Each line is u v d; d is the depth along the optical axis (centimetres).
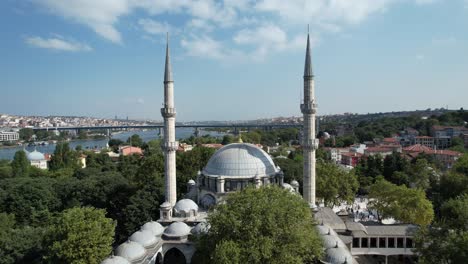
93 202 11181
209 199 9325
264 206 6106
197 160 13262
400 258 8812
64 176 16150
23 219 10994
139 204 9612
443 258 6141
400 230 8525
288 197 6681
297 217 6238
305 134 9500
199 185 9825
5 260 7381
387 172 16350
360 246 8406
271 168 9756
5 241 7662
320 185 11788
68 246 6606
